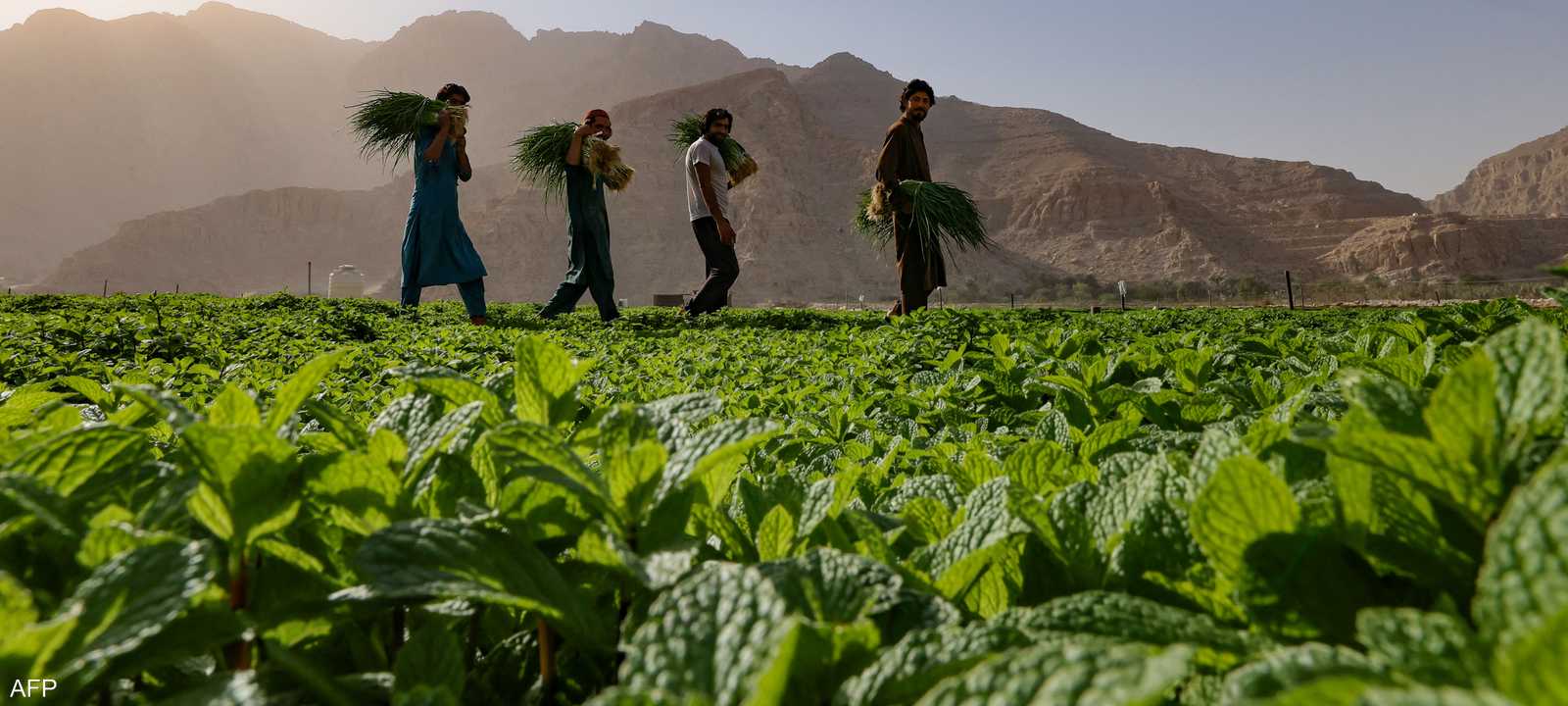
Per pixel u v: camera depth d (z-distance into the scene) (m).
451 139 11.52
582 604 0.89
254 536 0.89
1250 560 0.82
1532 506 0.60
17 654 0.61
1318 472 1.22
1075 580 1.04
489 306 16.17
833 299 183.00
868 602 0.85
